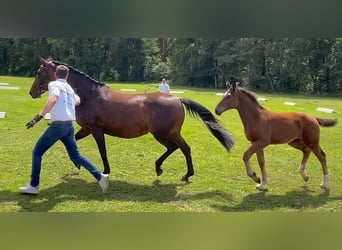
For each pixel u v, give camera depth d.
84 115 4.17
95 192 3.90
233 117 9.02
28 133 6.19
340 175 4.73
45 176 4.32
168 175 4.54
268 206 3.65
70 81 4.14
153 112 4.20
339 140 6.72
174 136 4.32
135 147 5.70
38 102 9.36
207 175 4.58
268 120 4.18
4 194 3.72
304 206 3.66
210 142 6.21
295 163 5.22
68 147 3.74
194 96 13.23
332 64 18.84
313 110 10.48
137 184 4.20
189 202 3.70
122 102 4.19
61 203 3.54
